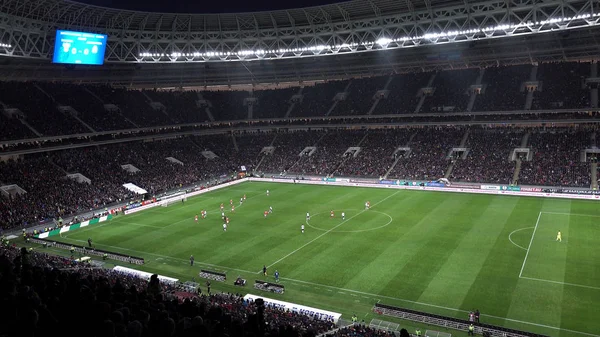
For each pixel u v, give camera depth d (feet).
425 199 232.53
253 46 313.32
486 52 323.16
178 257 158.92
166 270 147.02
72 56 255.29
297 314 106.63
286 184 294.05
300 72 387.55
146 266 151.23
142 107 336.49
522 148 268.21
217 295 120.47
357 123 336.29
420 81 342.85
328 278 134.72
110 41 283.38
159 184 275.80
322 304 118.73
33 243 179.01
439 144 296.71
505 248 151.74
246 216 212.64
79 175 252.42
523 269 133.08
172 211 228.43
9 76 300.81
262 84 410.72
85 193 237.66
